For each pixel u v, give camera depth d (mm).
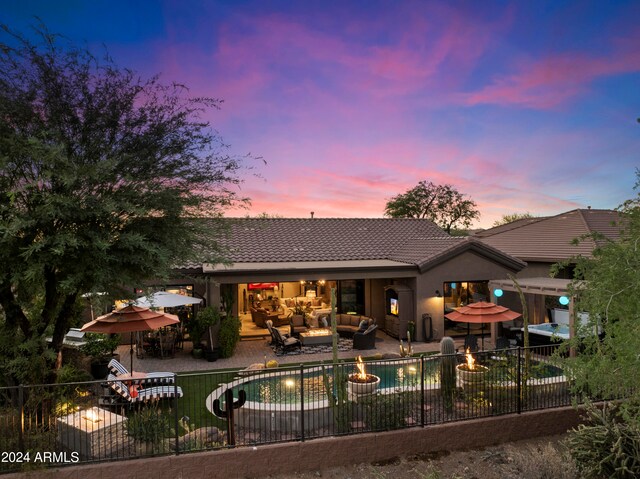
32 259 7961
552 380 11086
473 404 10648
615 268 5051
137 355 18312
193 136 10016
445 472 8789
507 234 29578
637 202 5664
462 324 22328
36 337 9141
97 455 8367
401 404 10102
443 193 53500
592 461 7930
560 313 20203
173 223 9727
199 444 8922
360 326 20578
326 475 8648
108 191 8906
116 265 8930
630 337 4660
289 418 10430
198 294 19938
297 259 22484
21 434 7707
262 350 19422
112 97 9570
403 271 20875
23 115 8695
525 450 9664
